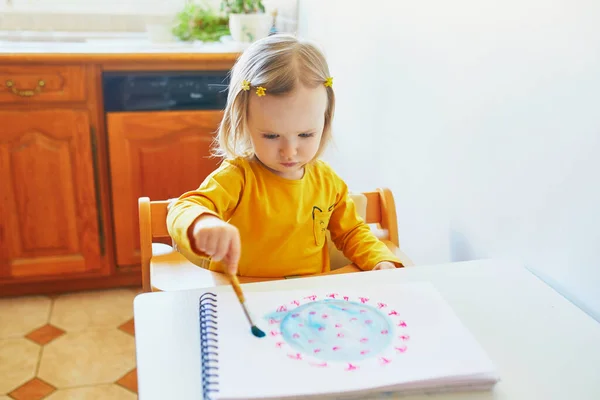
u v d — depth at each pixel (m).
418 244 1.30
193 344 0.64
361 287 0.76
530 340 0.67
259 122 0.91
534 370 0.62
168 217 0.85
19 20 2.21
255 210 1.03
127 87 1.91
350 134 1.71
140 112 1.95
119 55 1.86
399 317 0.69
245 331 0.65
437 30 1.14
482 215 1.02
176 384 0.58
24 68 1.80
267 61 0.90
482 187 1.02
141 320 0.68
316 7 1.96
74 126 1.90
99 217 2.03
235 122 0.95
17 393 1.59
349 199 1.12
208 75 1.98
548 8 0.82
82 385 1.63
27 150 1.89
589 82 0.75
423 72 1.21
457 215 1.11
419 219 1.29
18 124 1.86
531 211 0.88
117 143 1.96
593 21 0.73
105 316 1.98
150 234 1.00
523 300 0.76
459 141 1.08
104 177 2.00
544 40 0.83
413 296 0.74
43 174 1.93
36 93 1.83
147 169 2.01
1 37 2.16
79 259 2.07
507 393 0.59
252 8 2.12
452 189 1.12
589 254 0.77
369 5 1.48
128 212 2.04
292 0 2.20
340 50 1.74
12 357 1.74
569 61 0.78
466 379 0.58
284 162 0.94
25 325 1.91
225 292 0.74
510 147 0.93
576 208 0.79
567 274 0.81
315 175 1.09
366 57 1.53
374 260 1.00
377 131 1.49
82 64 1.85
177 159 2.03
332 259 1.18
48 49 1.87
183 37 2.23
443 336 0.65
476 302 0.75
